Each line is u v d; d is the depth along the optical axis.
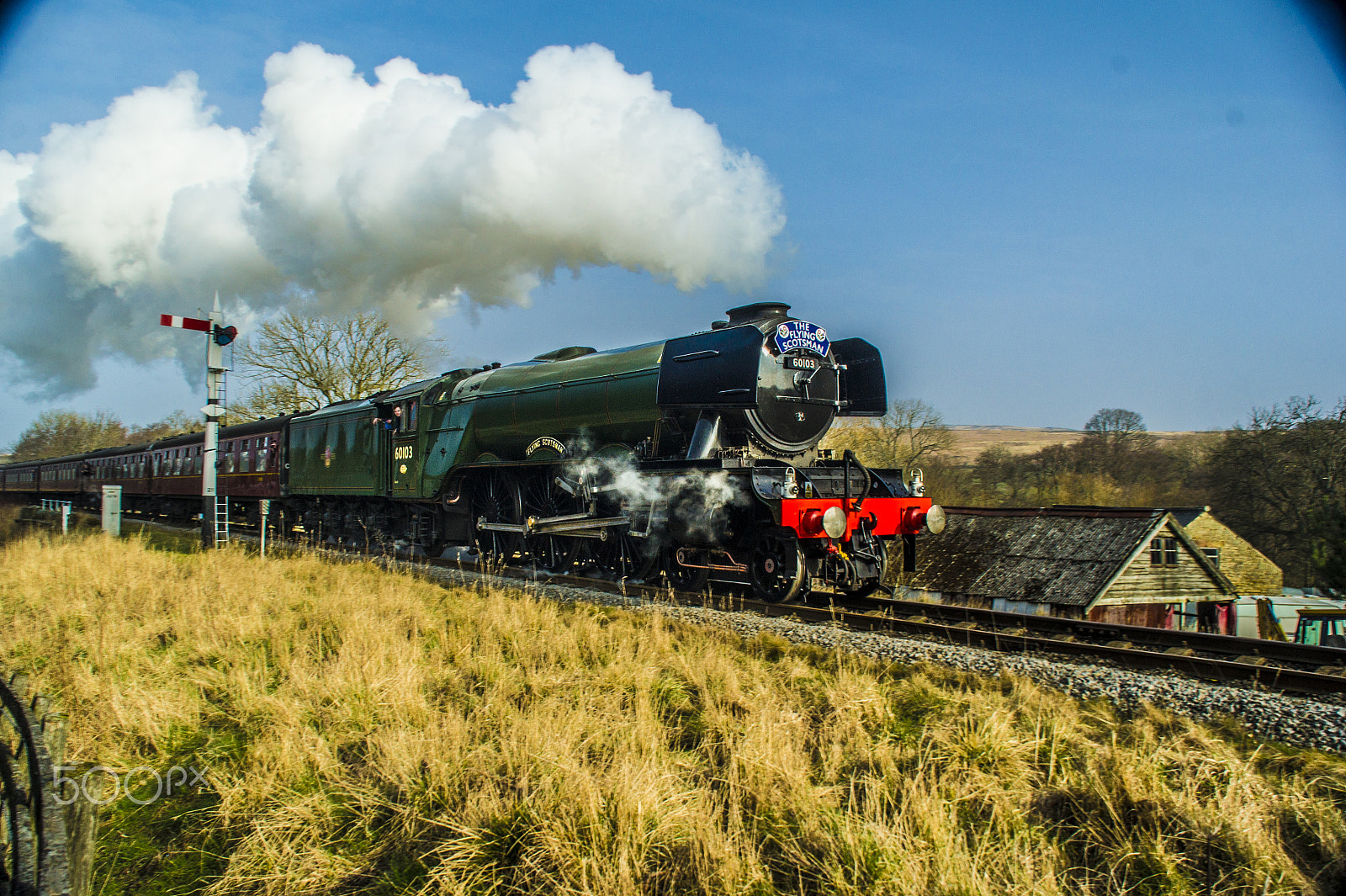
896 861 3.57
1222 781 4.39
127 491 31.08
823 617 8.88
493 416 13.66
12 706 3.86
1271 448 32.34
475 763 4.77
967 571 16.88
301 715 5.67
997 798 4.21
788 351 10.12
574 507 12.52
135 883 3.98
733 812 4.01
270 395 32.03
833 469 10.09
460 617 8.78
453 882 3.63
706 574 10.69
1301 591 27.98
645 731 5.04
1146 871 3.65
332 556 14.90
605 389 11.49
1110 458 50.00
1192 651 7.32
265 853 4.03
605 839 3.78
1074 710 5.47
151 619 8.87
